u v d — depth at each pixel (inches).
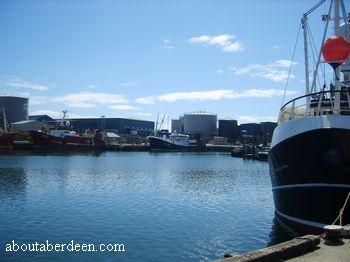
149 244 771.4
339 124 654.5
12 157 3678.6
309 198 703.7
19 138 5462.6
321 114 751.7
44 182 1779.0
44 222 952.3
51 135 4995.1
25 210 1105.4
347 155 660.7
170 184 1823.3
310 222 711.1
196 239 812.6
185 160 4101.9
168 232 869.2
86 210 1115.9
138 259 679.1
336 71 732.0
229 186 1793.8
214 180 2069.4
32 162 3083.2
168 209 1155.9
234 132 7726.4
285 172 754.8
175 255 703.7
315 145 674.8
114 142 6560.0
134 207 1179.9
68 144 5123.0
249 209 1175.6
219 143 7327.8
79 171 2397.9
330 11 805.2
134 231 874.1
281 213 822.5
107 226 917.2
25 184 1692.9
